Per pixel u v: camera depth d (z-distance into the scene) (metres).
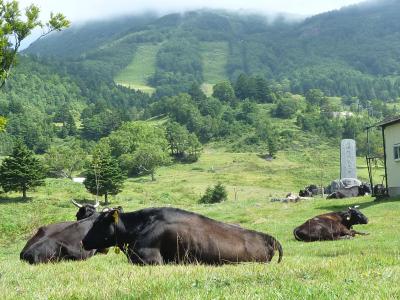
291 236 24.75
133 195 106.50
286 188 141.25
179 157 199.00
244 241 11.47
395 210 32.62
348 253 16.70
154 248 11.28
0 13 23.66
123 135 188.50
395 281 7.78
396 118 42.25
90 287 8.12
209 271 9.38
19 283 9.42
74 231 14.63
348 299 6.36
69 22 25.03
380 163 166.75
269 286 7.54
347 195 51.09
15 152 88.25
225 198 94.88
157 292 7.34
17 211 70.81
